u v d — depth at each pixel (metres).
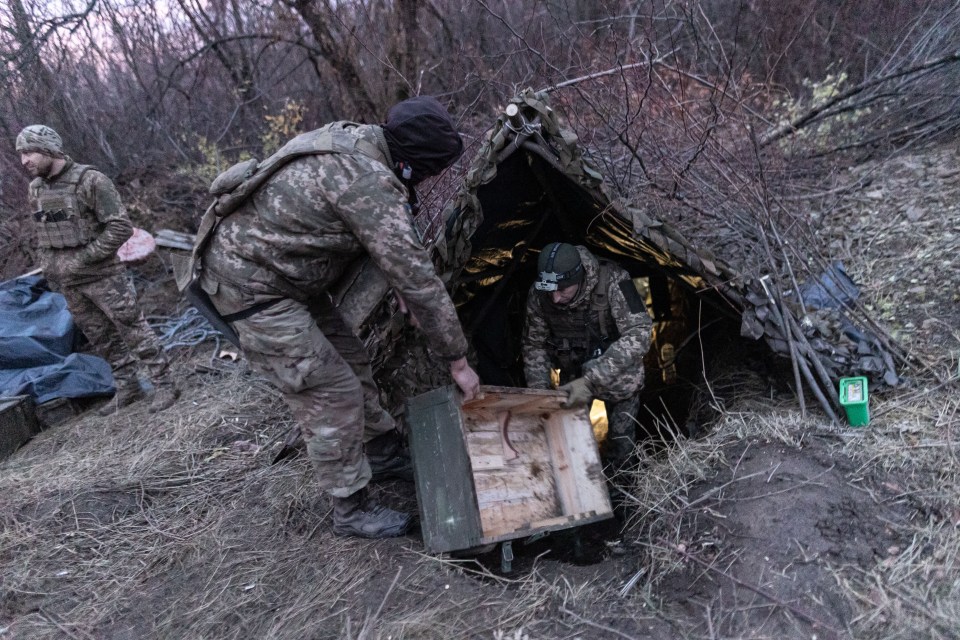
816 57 5.90
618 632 2.45
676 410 4.18
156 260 6.32
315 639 2.50
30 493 3.69
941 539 2.53
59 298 5.41
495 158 3.18
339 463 2.88
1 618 2.83
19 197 6.99
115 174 7.41
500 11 6.80
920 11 5.62
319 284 2.67
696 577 2.64
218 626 2.64
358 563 2.87
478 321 4.03
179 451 4.00
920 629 2.25
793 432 3.12
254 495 3.49
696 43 5.38
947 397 3.18
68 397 4.92
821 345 3.35
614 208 3.33
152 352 4.56
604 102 4.79
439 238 3.19
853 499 2.72
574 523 2.97
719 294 3.54
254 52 7.88
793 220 4.21
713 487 2.97
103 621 2.75
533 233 3.93
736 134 4.88
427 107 2.58
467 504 2.71
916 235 4.21
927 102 5.19
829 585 2.43
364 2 6.82
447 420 2.76
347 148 2.44
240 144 7.52
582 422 3.32
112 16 7.66
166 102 7.98
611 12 6.13
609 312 3.49
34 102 7.33
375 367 3.42
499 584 2.76
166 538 3.23
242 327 2.63
